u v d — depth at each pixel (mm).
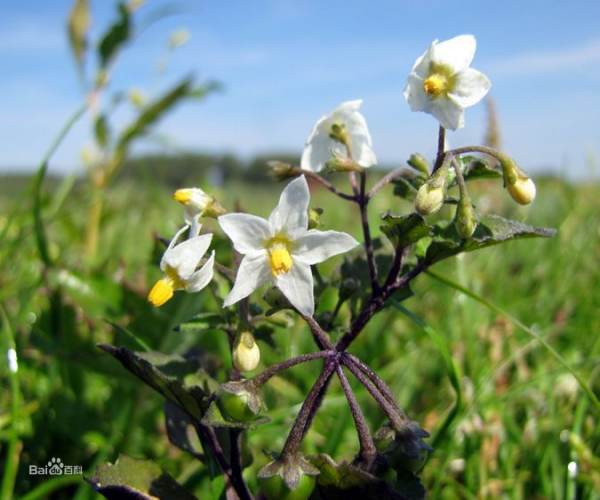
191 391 47
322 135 58
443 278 66
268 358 90
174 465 73
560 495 63
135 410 78
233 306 50
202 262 47
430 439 71
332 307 92
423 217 45
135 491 46
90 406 79
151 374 47
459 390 61
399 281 49
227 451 54
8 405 78
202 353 64
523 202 48
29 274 108
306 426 49
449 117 46
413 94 47
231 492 51
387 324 97
